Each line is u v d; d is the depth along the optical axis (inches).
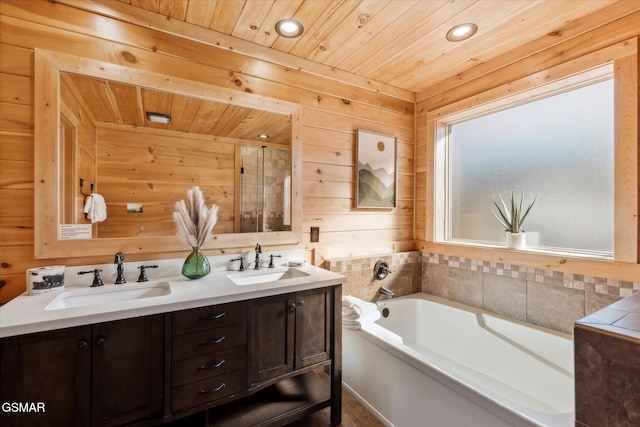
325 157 91.9
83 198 60.9
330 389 66.4
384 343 66.8
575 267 71.5
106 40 62.3
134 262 64.7
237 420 57.7
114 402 44.1
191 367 49.7
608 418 34.6
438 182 107.0
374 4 64.3
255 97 79.3
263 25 71.9
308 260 88.8
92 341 42.6
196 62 71.9
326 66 91.8
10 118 54.9
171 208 69.5
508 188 91.9
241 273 72.3
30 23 56.2
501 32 75.2
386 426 65.4
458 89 97.9
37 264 56.9
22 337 39.0
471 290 94.6
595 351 35.8
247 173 79.0
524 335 76.6
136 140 66.2
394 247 107.3
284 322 59.6
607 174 71.7
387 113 105.4
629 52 63.1
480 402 47.6
